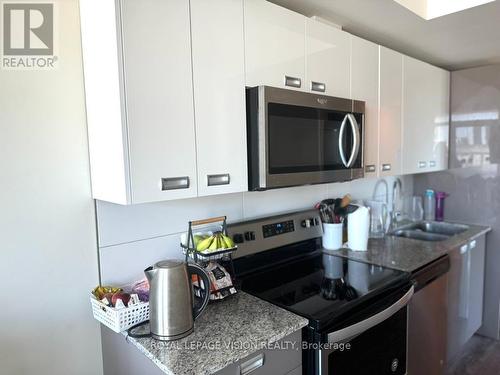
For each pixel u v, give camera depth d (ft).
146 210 4.86
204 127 4.15
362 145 6.15
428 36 6.95
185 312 3.76
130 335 3.81
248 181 4.81
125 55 3.48
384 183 9.27
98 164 4.11
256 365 3.68
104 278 4.55
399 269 5.85
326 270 5.89
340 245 7.07
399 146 7.45
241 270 5.68
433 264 6.37
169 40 3.78
